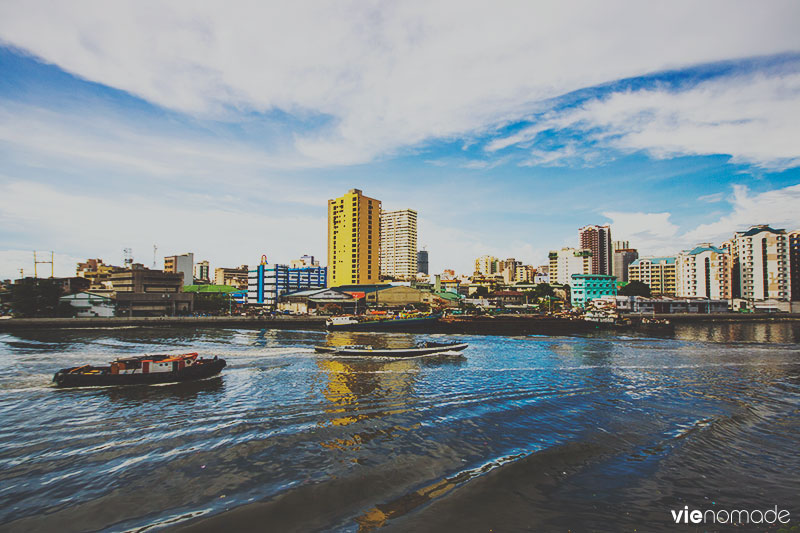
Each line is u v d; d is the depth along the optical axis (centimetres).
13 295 9425
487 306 15062
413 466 1894
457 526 1444
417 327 8112
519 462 1922
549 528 1440
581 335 7906
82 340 6353
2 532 1403
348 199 15912
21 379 3622
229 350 5325
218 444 2127
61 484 1719
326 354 5012
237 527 1432
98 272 14725
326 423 2453
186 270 17950
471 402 2936
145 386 3369
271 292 15988
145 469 1850
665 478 1816
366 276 15950
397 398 3019
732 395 3234
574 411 2761
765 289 15000
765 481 1808
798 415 2753
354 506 1566
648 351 5606
